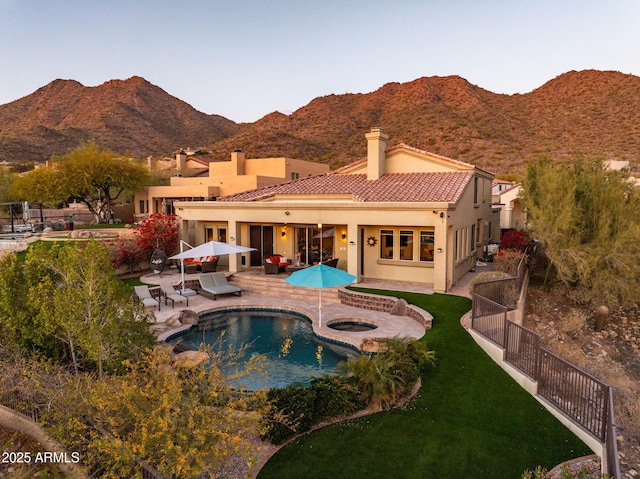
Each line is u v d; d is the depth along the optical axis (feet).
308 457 29.58
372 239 75.46
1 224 132.36
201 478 25.91
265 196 84.89
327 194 80.53
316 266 57.36
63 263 36.29
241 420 24.68
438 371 41.98
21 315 35.42
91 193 139.13
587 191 70.59
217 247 68.54
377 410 35.76
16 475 25.58
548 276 82.17
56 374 32.89
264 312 64.69
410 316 57.82
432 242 71.20
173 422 21.67
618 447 34.88
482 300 48.16
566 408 35.60
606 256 66.85
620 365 56.95
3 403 32.35
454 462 29.68
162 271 82.64
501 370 42.98
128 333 35.40
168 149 403.13
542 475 26.43
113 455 22.63
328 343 51.31
